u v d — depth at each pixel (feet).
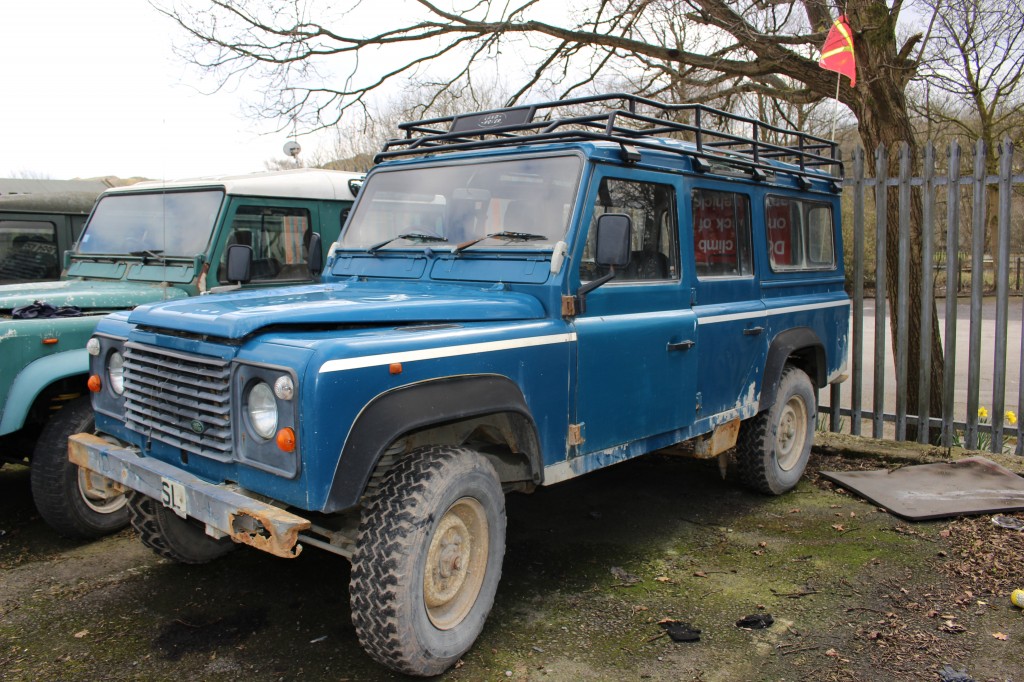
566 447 12.41
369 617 9.82
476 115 14.89
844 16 23.13
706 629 12.00
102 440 12.41
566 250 12.23
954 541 15.26
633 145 13.43
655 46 29.37
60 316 15.72
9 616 12.53
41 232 27.84
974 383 20.83
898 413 22.07
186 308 11.16
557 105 13.78
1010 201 19.69
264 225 20.51
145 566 14.46
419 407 9.95
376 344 9.74
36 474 14.85
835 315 20.25
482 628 11.57
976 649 11.32
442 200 14.16
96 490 13.01
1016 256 68.33
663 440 14.62
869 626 12.05
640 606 12.76
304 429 9.09
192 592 13.35
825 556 14.74
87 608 12.80
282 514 9.22
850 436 22.58
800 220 19.10
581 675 10.71
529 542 15.53
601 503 17.97
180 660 11.17
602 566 14.37
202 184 20.07
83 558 14.89
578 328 12.44
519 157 13.48
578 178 12.67
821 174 19.90
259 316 10.03
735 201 16.63
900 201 21.34
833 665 10.92
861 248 22.16
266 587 13.52
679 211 14.79
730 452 18.67
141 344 11.43
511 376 11.36
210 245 19.21
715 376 15.69
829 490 19.01
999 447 20.62
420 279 13.67
